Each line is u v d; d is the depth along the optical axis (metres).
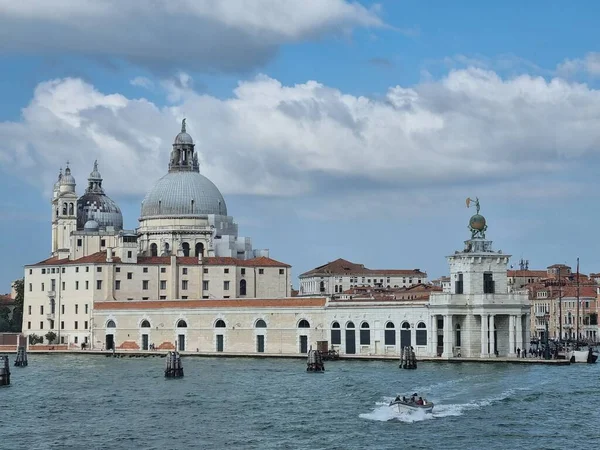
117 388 179.38
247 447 117.25
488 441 120.12
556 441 120.31
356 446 117.12
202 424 134.00
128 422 136.62
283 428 129.75
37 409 150.88
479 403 149.50
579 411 142.12
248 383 184.62
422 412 138.50
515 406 146.75
